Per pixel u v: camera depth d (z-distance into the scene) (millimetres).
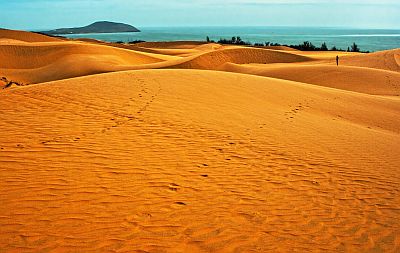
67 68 47406
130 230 5059
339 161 8539
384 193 6867
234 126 10680
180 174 7043
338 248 4965
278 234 5203
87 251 4551
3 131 8859
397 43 182875
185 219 5438
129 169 7102
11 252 4449
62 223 5141
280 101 16031
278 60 63812
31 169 6820
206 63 56812
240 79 19312
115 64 49375
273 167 7766
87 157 7543
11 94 12672
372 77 35969
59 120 10008
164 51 85438
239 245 4867
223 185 6707
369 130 13016
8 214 5285
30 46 59031
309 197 6473
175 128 9914
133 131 9430
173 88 15062
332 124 12984
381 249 4996
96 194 6027
